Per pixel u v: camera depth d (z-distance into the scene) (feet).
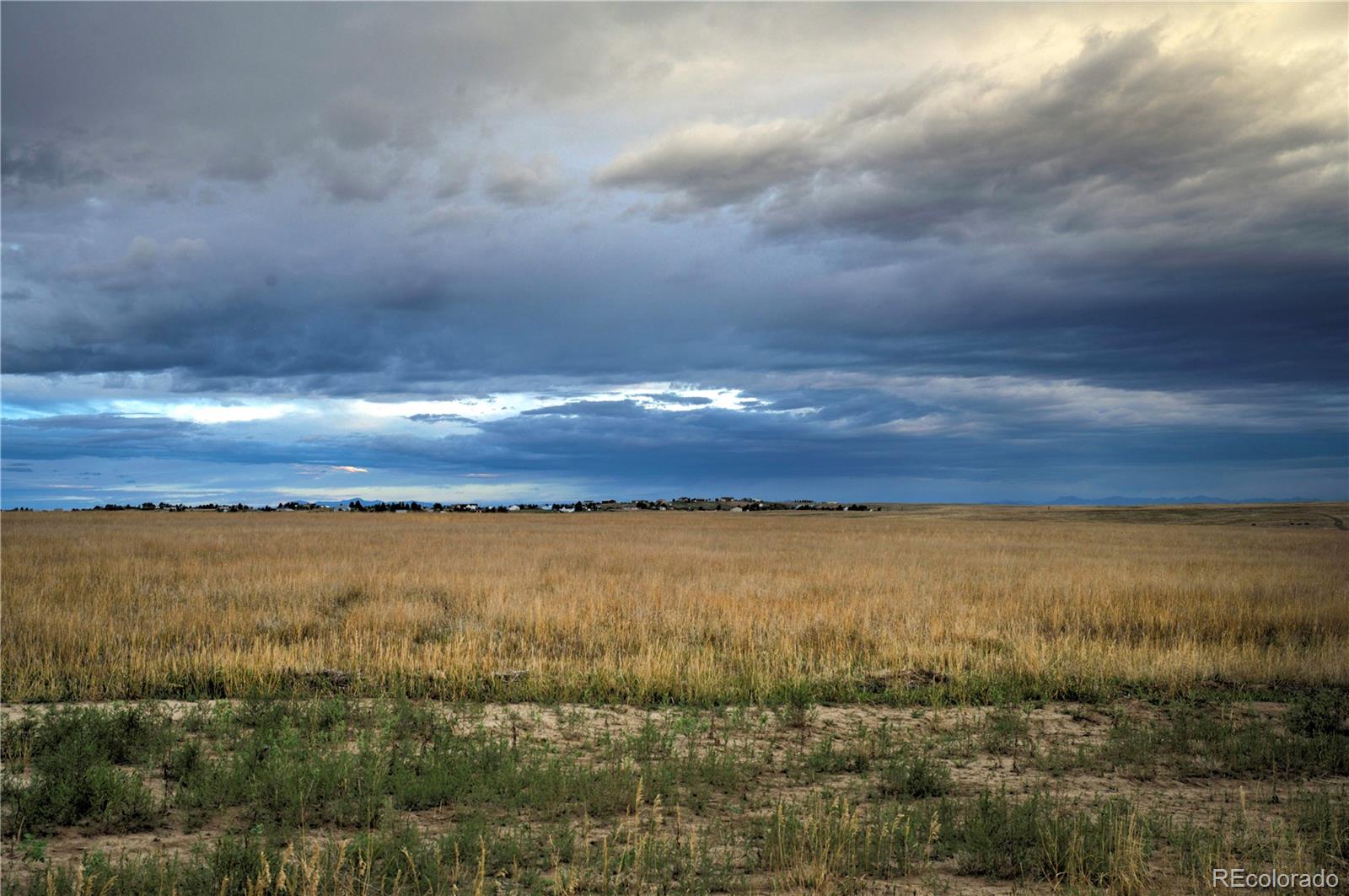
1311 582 84.28
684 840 20.62
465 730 30.30
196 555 99.86
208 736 29.12
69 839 20.08
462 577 76.07
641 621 52.54
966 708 36.37
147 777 24.75
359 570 83.25
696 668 40.14
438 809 22.49
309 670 39.27
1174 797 25.31
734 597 65.26
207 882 16.72
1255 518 318.04
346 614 56.13
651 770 25.18
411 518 281.54
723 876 18.33
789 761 27.48
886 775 25.75
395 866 17.72
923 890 18.38
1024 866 19.38
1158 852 20.66
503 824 21.49
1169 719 34.68
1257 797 25.44
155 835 20.40
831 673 40.70
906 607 61.57
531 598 62.54
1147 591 75.77
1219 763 28.73
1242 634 56.24
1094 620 59.88
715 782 25.20
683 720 31.42
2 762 25.20
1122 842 19.83
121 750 26.23
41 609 51.37
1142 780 26.99
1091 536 196.85
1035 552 134.10
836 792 24.68
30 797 21.16
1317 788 26.35
